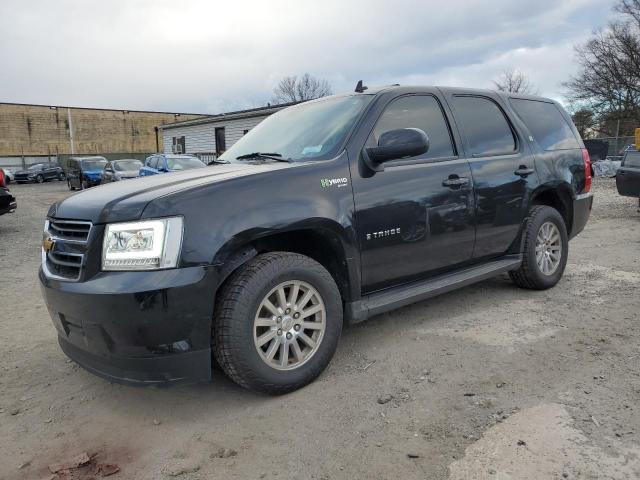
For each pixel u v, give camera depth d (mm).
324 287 3309
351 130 3686
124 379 2834
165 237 2779
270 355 3113
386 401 3098
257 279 2996
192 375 2855
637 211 11445
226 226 2926
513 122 4949
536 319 4410
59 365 3891
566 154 5406
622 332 4051
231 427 2900
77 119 58375
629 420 2777
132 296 2676
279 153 3904
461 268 4457
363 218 3545
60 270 3045
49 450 2770
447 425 2811
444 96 4418
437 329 4254
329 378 3432
